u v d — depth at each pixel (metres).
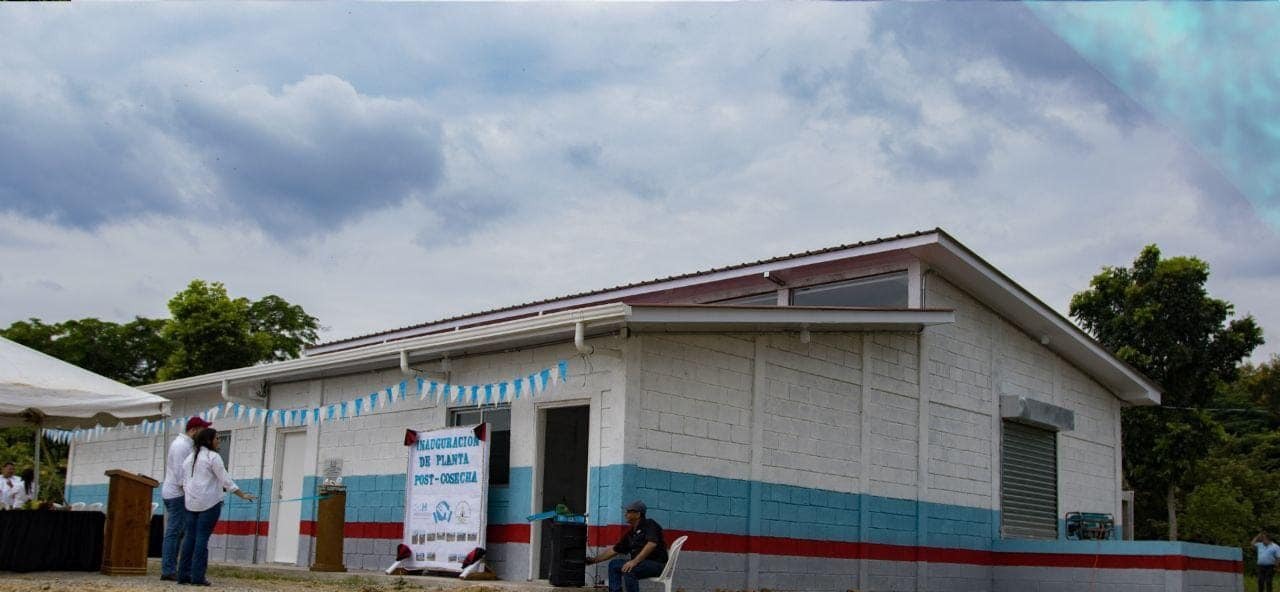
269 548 17.19
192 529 11.03
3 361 12.98
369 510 15.57
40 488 23.66
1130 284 29.48
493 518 13.84
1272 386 42.34
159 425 19.41
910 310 15.42
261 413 16.11
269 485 17.47
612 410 12.66
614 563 11.02
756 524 13.81
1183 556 16.22
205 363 31.56
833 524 15.02
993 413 18.34
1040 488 19.31
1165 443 28.48
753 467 13.95
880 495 15.88
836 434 15.31
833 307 14.49
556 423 14.02
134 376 35.19
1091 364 20.56
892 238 16.50
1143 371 28.62
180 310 32.06
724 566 13.36
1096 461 20.95
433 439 14.32
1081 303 29.88
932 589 16.47
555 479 13.85
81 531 12.45
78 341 34.19
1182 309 28.48
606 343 12.78
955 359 17.70
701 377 13.52
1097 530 19.81
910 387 16.72
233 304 32.50
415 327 22.06
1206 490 32.53
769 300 18.25
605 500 12.48
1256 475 35.38
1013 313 18.78
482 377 14.42
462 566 13.40
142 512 12.20
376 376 16.11
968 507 17.53
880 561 15.68
